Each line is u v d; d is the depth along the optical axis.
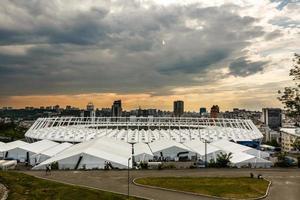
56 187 81.56
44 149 163.00
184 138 195.00
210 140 192.38
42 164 117.19
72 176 99.56
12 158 155.38
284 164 123.50
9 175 94.88
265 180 95.19
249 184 88.81
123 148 150.00
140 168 116.25
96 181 92.19
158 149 152.25
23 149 156.50
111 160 118.81
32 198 72.12
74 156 119.06
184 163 135.75
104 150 131.62
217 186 86.06
